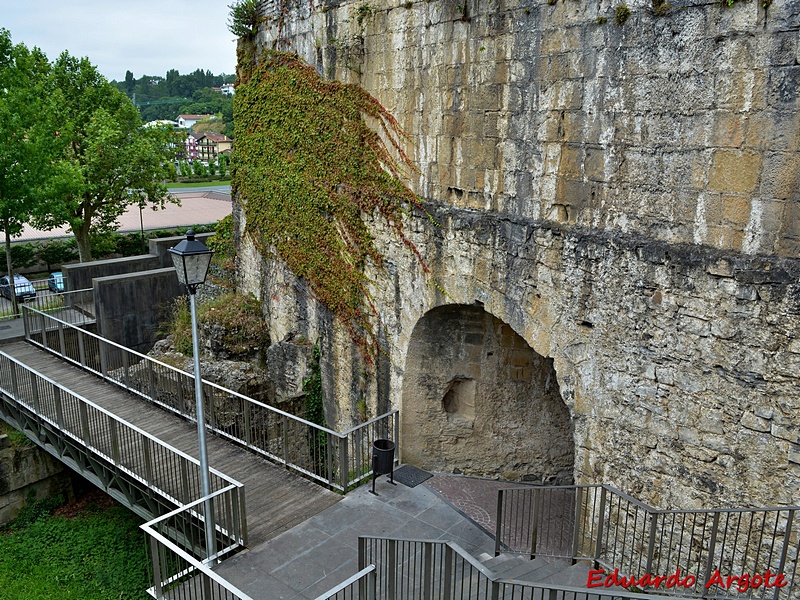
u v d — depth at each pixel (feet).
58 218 67.77
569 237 23.52
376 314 35.19
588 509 24.50
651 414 21.83
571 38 22.86
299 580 23.91
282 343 43.04
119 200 81.25
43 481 41.37
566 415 33.81
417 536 26.81
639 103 21.03
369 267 35.24
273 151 44.04
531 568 24.02
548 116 24.20
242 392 41.37
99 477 34.42
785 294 17.90
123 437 32.37
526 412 33.60
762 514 19.21
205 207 128.57
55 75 77.87
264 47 44.83
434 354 32.73
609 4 21.43
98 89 82.74
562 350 24.52
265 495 29.71
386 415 32.30
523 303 25.89
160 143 83.51
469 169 28.30
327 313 39.70
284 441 32.09
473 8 26.71
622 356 22.38
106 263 61.11
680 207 20.43
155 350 50.72
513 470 34.01
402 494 30.09
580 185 23.36
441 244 29.68
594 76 22.26
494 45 26.04
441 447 33.91
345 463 29.91
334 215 37.68
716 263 19.26
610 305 22.47
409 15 30.27
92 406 32.99
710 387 20.03
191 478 30.37
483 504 30.42
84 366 45.62
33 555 36.24
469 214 28.04
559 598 21.50
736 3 18.17
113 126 77.51
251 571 24.40
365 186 34.96
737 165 18.81
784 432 18.48
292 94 40.96
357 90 34.78
